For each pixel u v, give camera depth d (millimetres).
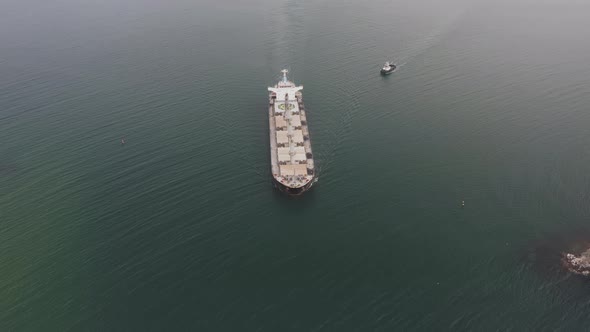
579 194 113812
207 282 93625
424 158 130750
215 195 119312
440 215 109500
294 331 82875
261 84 181000
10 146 143250
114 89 178000
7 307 90250
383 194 117562
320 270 95812
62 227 110250
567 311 84438
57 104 167375
